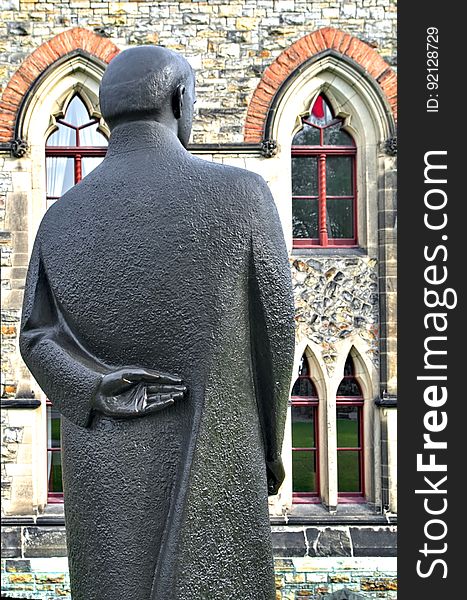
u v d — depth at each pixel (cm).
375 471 1226
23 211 1210
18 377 1199
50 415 1287
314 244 1295
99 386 221
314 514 1208
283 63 1223
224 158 1216
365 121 1251
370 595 1161
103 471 223
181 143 255
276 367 230
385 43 1234
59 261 235
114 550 221
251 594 223
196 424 217
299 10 1224
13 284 1205
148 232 225
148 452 221
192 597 214
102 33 1223
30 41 1219
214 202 227
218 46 1220
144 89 239
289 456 1226
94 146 1288
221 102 1217
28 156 1215
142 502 220
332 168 1308
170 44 1222
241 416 225
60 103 1254
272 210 235
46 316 242
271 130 1215
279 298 230
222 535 219
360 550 1184
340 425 1281
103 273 227
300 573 1169
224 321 222
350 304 1248
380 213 1241
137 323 224
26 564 1155
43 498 1207
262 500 228
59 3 1220
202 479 216
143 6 1221
